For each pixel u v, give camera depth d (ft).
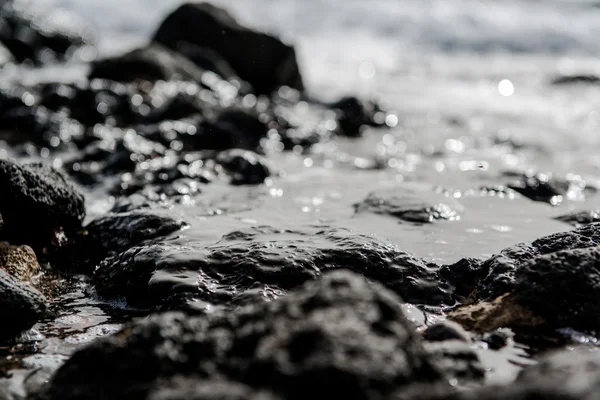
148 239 16.11
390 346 8.35
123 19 72.90
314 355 7.93
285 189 21.34
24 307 12.07
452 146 30.53
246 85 43.57
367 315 8.75
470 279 14.12
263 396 7.46
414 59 65.62
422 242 15.85
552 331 11.95
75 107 32.37
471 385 9.84
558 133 34.06
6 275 12.54
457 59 66.54
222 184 21.62
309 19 78.74
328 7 80.69
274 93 44.68
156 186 20.85
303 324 8.48
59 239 16.79
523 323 12.10
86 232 17.07
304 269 13.62
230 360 8.63
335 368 7.73
